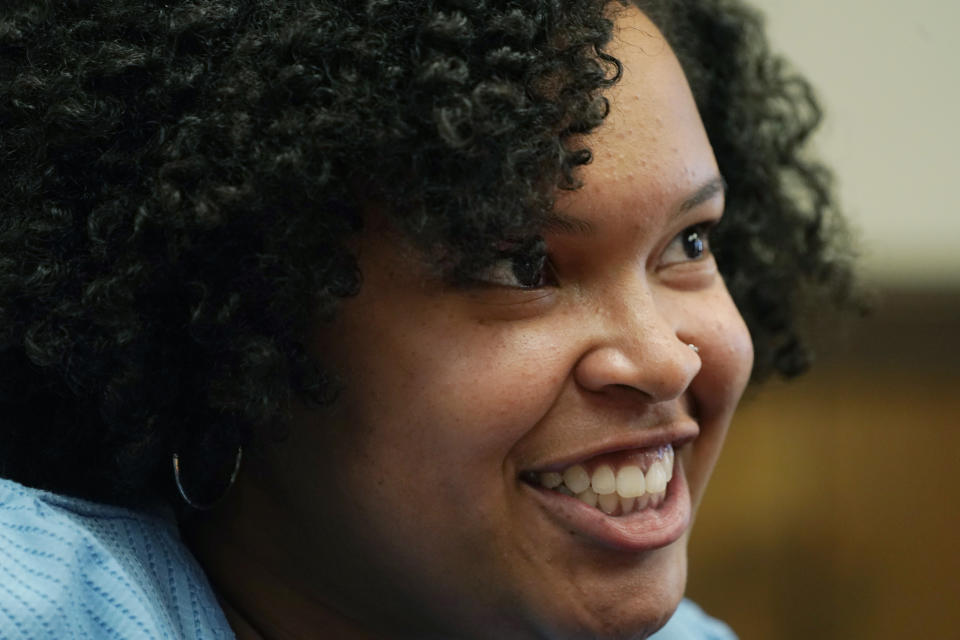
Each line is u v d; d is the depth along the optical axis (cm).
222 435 174
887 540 435
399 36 159
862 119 450
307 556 183
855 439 437
